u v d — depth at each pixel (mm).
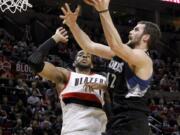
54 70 4777
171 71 22031
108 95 3834
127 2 23406
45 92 15422
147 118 3547
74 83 4773
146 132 3471
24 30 20672
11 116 13586
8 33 20703
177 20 25922
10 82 15414
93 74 4914
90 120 4637
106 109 3871
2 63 16156
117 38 3375
